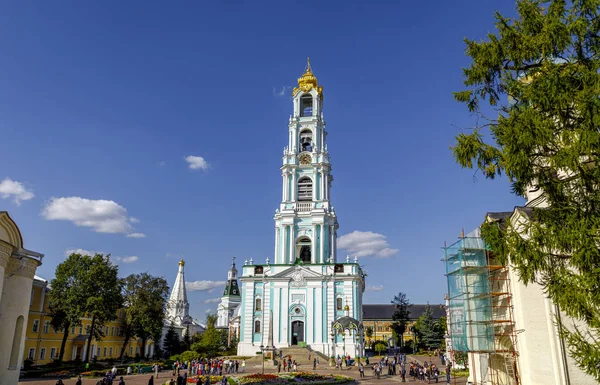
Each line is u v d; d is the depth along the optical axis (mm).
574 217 15070
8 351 26047
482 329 30375
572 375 23766
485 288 30672
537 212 16500
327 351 73688
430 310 101500
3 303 26141
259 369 60281
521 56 17062
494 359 32031
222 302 193000
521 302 27984
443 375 50781
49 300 67375
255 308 77938
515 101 18234
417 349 106250
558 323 15844
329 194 87312
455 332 33844
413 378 49906
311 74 91875
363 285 87812
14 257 26453
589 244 14367
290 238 81938
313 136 88188
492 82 18438
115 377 53312
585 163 15695
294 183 85375
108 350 89625
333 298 76125
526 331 27359
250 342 76000
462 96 18891
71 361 70125
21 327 27344
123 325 88062
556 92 15492
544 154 16328
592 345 14688
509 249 16438
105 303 67812
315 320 75562
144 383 47906
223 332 119438
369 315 154375
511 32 17141
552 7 16609
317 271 78125
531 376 26703
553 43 16156
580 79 15547
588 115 14641
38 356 69562
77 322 66750
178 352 101438
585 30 15500
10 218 24844
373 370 56938
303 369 59500
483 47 17812
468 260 32188
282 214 83125
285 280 77812
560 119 16203
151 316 80875
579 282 14859
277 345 75000
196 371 57125
